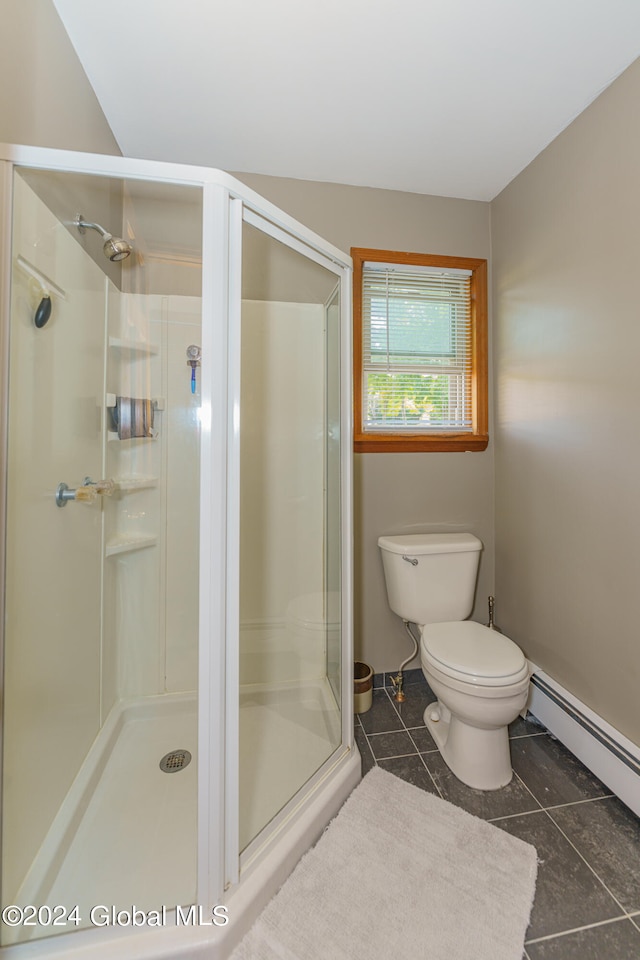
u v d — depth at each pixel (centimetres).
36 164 93
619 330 132
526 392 179
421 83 137
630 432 129
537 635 175
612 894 104
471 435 202
